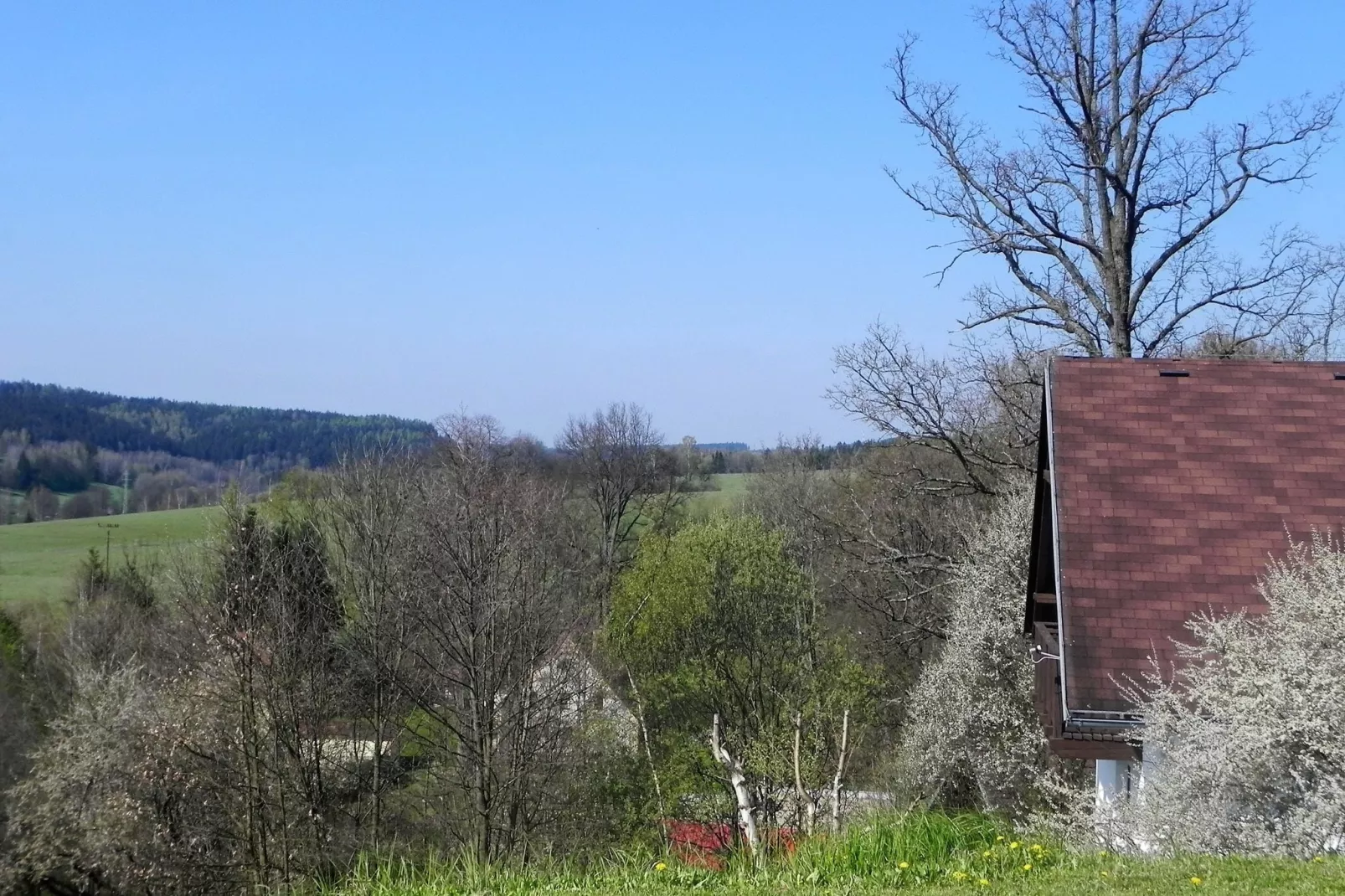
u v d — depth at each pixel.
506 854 20.05
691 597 27.91
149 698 24.83
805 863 9.60
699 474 57.78
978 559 20.09
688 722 26.94
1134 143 22.06
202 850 23.42
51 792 24.30
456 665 22.75
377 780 24.11
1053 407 14.05
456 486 25.02
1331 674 8.82
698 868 9.52
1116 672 11.39
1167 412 13.94
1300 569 10.94
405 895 9.07
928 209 23.55
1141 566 12.20
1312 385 14.18
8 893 24.30
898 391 23.30
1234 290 22.23
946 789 20.11
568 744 24.20
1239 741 8.98
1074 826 11.28
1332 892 7.11
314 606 25.56
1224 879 7.61
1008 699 18.53
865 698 25.47
